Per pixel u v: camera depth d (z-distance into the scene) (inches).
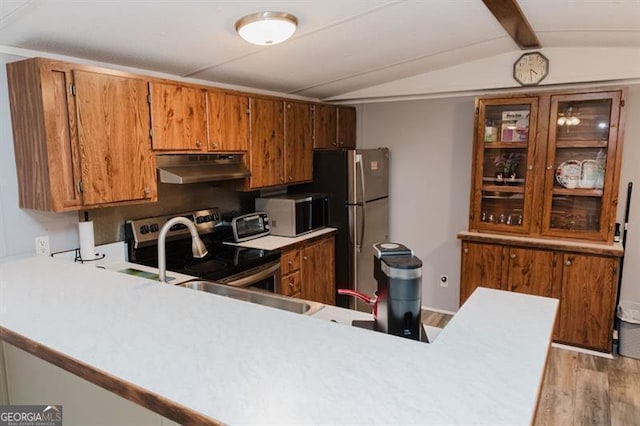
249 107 130.0
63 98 86.0
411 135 175.8
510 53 144.9
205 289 91.5
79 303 62.7
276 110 140.9
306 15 88.6
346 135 179.0
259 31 85.7
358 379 40.9
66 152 87.2
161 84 103.6
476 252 148.7
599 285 131.4
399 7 90.5
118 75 94.5
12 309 60.3
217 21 85.5
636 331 130.0
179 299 64.5
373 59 129.4
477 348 47.6
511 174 147.9
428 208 175.5
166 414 38.0
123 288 70.0
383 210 177.5
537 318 56.7
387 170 178.5
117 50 97.0
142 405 39.8
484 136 147.4
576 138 136.6
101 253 107.0
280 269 130.3
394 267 54.7
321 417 35.1
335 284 161.6
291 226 143.5
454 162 168.2
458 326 53.9
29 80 84.7
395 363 44.1
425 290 179.8
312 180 161.6
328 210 160.2
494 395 38.3
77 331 52.8
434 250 176.2
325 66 130.3
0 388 81.7
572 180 137.6
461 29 110.7
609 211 132.0
